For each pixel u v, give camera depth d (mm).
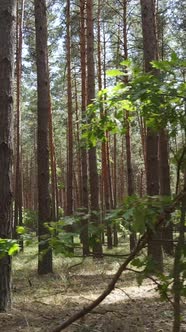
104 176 23609
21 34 23031
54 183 26703
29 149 50625
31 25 25734
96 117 2906
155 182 11641
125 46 20234
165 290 2449
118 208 2133
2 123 7484
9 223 7395
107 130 2951
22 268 13492
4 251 2520
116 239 22469
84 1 19734
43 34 13352
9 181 7457
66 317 6953
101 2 22391
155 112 2570
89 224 2168
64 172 48719
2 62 7594
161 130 2740
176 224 2314
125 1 20578
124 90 2492
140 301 8125
